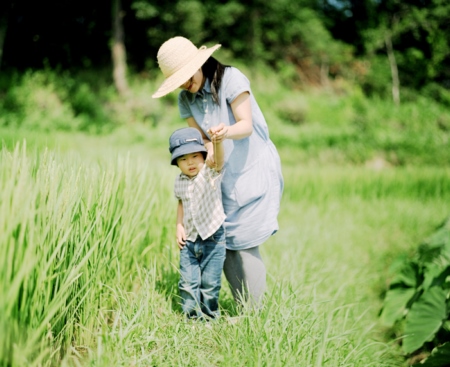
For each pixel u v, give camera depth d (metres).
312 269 4.61
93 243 2.73
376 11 33.44
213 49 2.75
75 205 2.59
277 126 22.73
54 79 22.25
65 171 2.68
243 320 2.69
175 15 25.52
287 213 7.77
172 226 4.20
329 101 28.42
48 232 2.27
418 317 3.61
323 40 31.94
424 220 7.96
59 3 24.92
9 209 1.97
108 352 2.31
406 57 33.59
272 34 30.89
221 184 2.97
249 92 2.85
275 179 3.07
